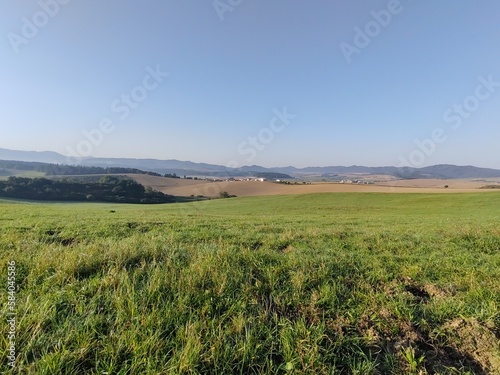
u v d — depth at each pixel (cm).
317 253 600
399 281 427
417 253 620
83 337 258
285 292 367
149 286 349
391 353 263
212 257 474
